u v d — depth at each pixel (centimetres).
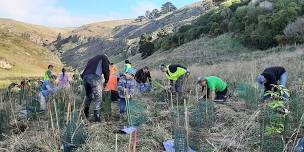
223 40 5366
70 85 1352
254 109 954
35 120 956
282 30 4453
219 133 787
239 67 2133
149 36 8169
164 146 717
